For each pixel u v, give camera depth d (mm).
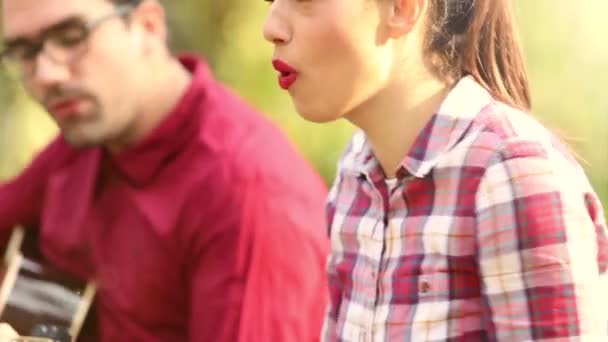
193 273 5078
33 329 4777
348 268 3486
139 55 5223
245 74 10258
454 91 3262
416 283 3227
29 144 10094
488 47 3338
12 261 5328
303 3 3197
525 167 3061
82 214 5492
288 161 5180
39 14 5102
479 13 3307
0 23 7020
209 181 5020
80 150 5586
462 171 3158
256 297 4855
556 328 3020
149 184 5211
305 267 4945
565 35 9586
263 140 5191
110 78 5160
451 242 3158
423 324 3195
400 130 3301
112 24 5168
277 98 10172
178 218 5074
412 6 3191
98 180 5430
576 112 9352
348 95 3227
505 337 3068
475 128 3186
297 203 5043
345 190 3592
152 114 5223
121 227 5285
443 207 3191
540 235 3025
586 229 3068
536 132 3148
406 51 3258
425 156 3232
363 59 3191
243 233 4910
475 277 3168
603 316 3090
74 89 5137
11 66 5305
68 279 5332
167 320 5230
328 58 3195
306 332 4914
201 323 4938
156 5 5320
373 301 3338
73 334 5090
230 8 10203
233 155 5055
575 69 9531
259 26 10312
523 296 3051
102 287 5340
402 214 3291
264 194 4980
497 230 3070
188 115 5191
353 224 3469
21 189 6168
